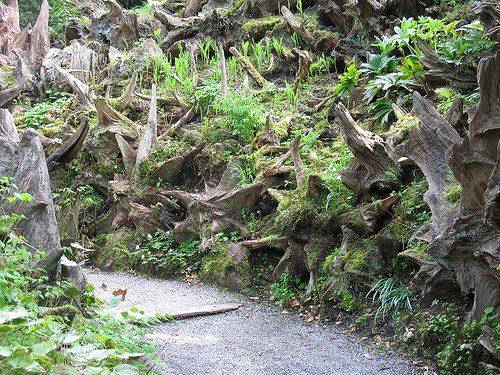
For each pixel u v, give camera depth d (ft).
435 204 16.87
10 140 16.74
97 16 44.47
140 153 28.99
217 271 23.31
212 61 36.52
